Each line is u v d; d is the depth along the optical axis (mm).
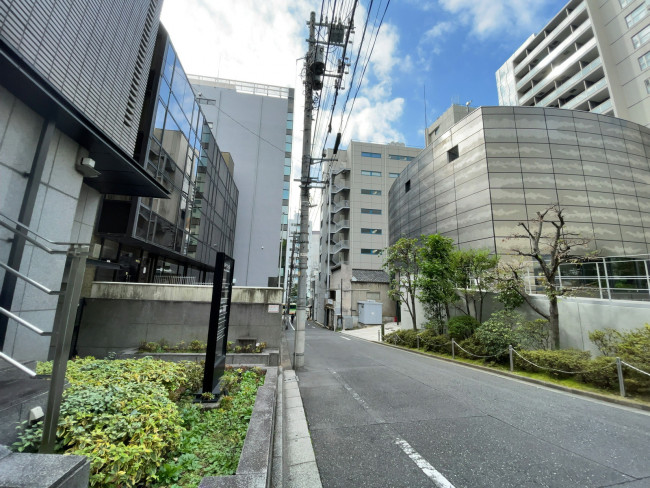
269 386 5355
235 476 2342
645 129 20141
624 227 17797
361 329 32000
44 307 5125
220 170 21547
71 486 1689
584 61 30953
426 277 15375
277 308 10523
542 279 11750
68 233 5621
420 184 24844
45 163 4988
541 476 3367
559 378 8070
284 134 33250
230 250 26234
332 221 51844
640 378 6473
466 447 4074
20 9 3938
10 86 4156
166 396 3824
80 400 2842
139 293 9805
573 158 18156
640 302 8508
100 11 5648
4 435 2227
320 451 3945
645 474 3426
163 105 11016
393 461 3688
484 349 10734
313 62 9797
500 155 18266
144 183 7504
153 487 2479
